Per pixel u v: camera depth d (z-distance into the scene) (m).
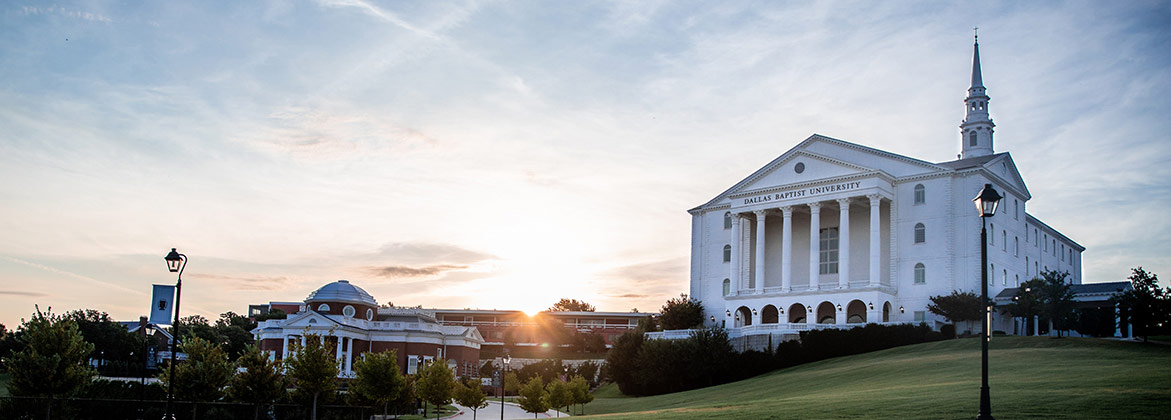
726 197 132.25
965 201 111.12
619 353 104.00
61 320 53.19
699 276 134.12
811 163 120.06
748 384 82.00
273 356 106.38
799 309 122.25
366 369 62.91
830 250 122.00
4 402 50.81
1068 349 74.50
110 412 58.97
